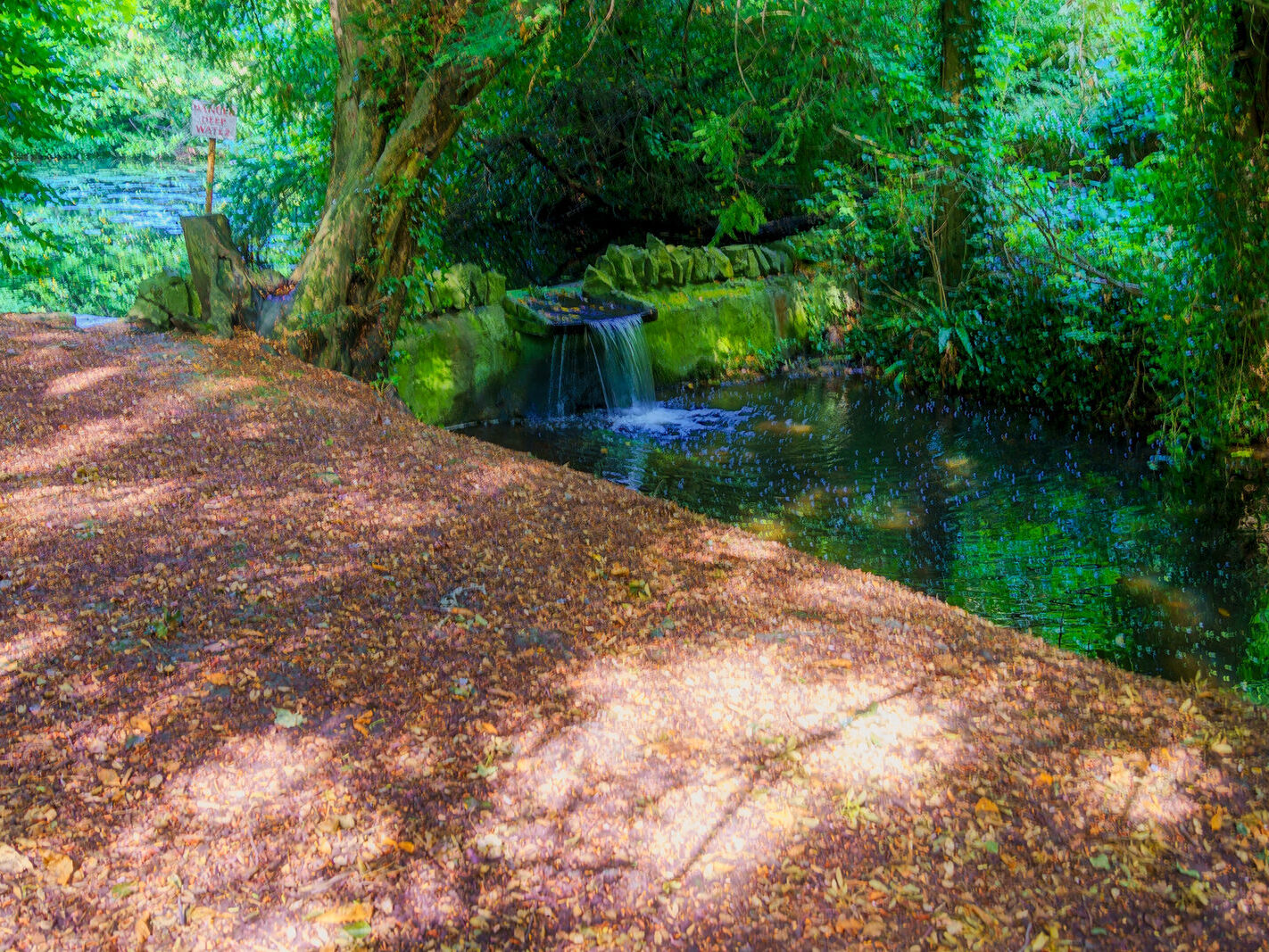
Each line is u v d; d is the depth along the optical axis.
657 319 11.92
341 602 4.39
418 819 3.13
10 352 7.52
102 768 3.22
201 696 3.63
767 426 10.66
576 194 17.59
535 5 8.97
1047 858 3.10
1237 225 8.32
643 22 14.08
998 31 12.29
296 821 3.07
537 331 10.66
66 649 3.85
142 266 17.05
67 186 26.16
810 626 4.47
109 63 27.38
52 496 5.30
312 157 13.14
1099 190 11.66
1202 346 8.97
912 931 2.82
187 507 5.29
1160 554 7.26
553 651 4.14
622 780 3.35
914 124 12.66
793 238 14.05
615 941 2.74
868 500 8.45
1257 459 9.01
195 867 2.87
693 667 4.06
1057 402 11.23
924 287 12.62
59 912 2.67
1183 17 8.27
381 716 3.62
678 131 15.66
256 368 7.85
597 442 9.99
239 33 14.95
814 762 3.48
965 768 3.49
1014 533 7.70
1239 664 5.64
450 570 4.80
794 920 2.83
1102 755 3.62
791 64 12.67
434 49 9.06
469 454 6.61
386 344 9.26
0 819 2.96
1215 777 3.51
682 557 5.20
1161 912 2.93
